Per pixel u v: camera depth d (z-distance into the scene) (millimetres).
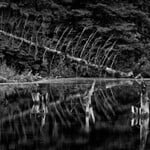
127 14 41344
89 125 13688
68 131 12586
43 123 13977
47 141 11219
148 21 42562
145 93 16438
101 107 17938
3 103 19062
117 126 13477
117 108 17672
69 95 22750
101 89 27234
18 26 37562
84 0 42031
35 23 38844
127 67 40906
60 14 40312
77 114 16047
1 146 10672
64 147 10477
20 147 10484
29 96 21766
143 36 43594
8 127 13180
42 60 35688
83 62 37156
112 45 39750
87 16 41312
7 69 31984
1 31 36812
